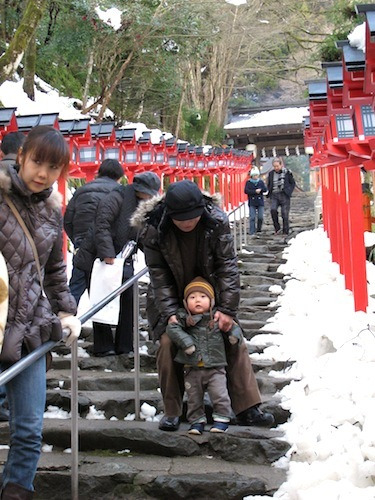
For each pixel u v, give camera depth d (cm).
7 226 305
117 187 617
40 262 318
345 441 420
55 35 1542
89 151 909
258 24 2669
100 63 1712
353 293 700
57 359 616
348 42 475
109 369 610
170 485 401
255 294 873
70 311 345
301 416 467
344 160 712
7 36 1553
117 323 598
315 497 358
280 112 3778
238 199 2309
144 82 1883
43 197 317
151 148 1114
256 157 3769
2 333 291
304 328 675
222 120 3209
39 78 1656
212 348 441
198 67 2894
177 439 447
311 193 3622
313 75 3788
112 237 609
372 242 939
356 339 577
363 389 475
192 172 1755
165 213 417
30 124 697
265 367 582
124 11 1528
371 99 506
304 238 1282
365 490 364
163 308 440
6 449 454
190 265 439
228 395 453
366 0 1170
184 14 1650
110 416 506
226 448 442
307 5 2767
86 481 405
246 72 3180
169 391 455
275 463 434
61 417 503
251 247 1238
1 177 303
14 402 317
